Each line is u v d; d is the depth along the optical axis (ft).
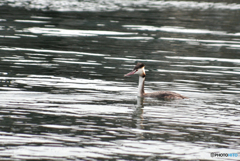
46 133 38.88
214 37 106.01
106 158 34.06
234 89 58.54
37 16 127.54
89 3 170.19
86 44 90.07
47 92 53.11
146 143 37.42
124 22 123.34
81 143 36.94
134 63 74.08
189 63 76.18
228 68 73.26
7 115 43.50
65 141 37.22
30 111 45.19
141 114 45.75
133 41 95.81
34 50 81.51
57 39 94.12
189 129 41.34
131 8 156.56
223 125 42.70
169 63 75.51
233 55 85.05
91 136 38.60
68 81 59.47
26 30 103.45
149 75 66.03
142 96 53.67
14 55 76.07
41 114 44.34
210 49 90.53
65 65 70.13
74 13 137.39
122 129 40.73
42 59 73.97
